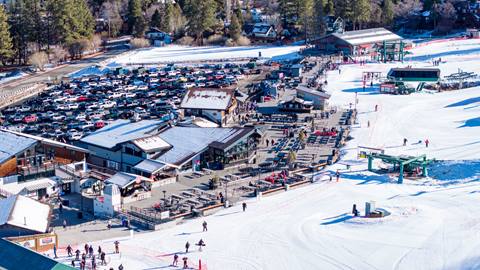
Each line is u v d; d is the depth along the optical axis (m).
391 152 116.50
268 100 163.50
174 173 104.75
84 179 99.94
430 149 117.56
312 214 88.00
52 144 104.44
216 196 95.25
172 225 85.44
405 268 71.62
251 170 108.69
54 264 62.75
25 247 68.19
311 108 149.38
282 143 124.50
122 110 155.25
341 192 96.38
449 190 95.75
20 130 136.12
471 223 82.56
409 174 103.69
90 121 143.38
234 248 77.75
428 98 160.25
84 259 72.19
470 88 169.75
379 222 83.75
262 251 76.75
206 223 83.94
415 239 78.75
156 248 78.06
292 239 79.88
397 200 92.06
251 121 141.12
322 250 76.69
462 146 118.44
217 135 113.31
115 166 112.38
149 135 114.19
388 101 158.12
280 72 198.00
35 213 80.81
